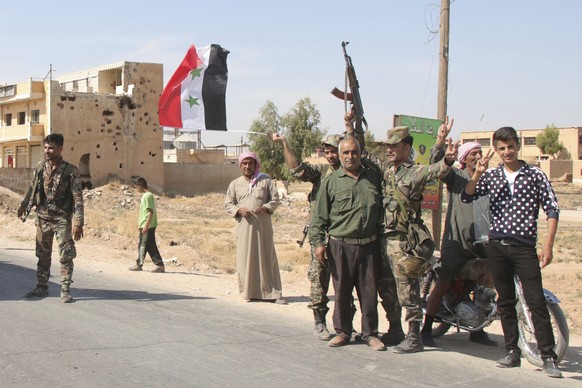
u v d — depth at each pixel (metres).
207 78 10.30
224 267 15.30
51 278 11.22
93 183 49.47
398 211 6.40
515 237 5.90
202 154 70.06
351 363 6.16
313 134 58.59
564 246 23.41
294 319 8.32
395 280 6.49
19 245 17.19
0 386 5.32
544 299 5.86
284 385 5.46
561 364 6.28
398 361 6.26
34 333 7.07
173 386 5.39
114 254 15.58
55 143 8.83
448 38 11.99
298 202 45.34
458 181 6.75
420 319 6.51
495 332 7.80
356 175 6.60
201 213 41.97
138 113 51.44
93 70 55.34
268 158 58.50
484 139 93.38
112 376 5.63
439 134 6.32
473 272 6.63
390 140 6.42
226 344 6.80
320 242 6.77
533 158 97.94
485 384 5.58
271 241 9.72
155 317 8.09
